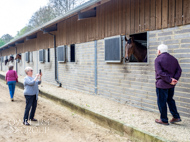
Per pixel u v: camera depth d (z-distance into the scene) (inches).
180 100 174.2
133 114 196.1
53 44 435.2
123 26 235.1
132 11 221.3
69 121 205.3
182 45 170.9
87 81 318.7
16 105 283.4
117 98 252.5
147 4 202.5
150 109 205.6
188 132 144.7
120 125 165.2
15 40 639.8
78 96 294.8
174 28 176.9
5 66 962.1
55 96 292.2
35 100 203.5
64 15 296.4
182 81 171.9
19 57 672.4
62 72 402.9
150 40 200.5
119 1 240.5
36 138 159.6
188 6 164.4
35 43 550.3
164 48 154.5
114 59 246.8
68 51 376.2
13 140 154.5
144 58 235.9
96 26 286.8
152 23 197.5
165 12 184.2
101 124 188.2
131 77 227.8
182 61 171.5
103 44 273.7
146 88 208.5
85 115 214.2
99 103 246.8
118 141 152.9
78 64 343.0
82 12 277.7
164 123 160.9
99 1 219.6
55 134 168.9
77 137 161.9
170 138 135.2
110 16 256.7
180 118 160.6
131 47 223.3
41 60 496.1
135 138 150.3
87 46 312.5
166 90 153.9
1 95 369.7
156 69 152.9
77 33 339.9
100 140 155.3
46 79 481.7
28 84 190.5
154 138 135.0
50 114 232.7
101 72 282.2
